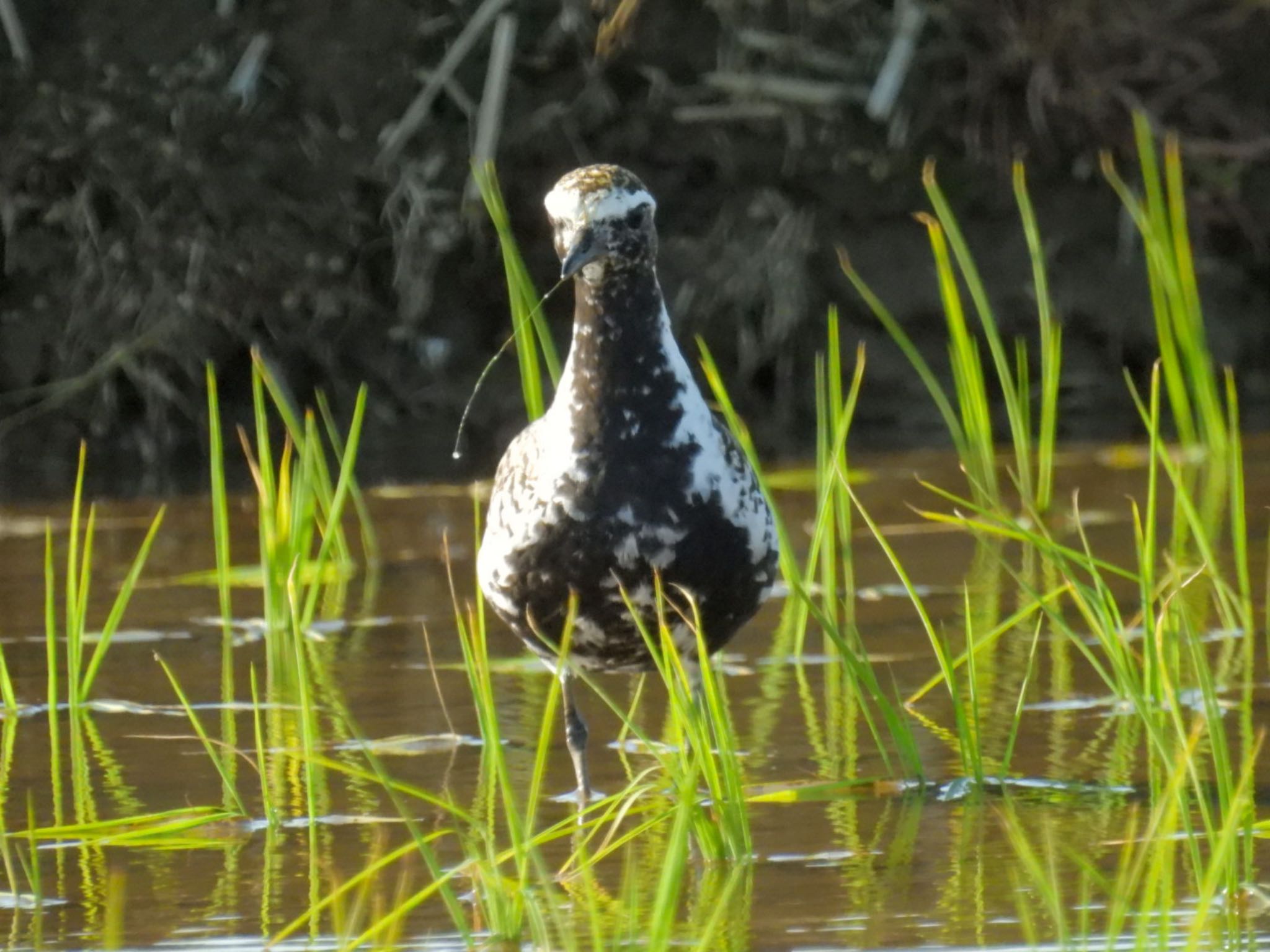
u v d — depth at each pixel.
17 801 8.71
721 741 7.76
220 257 18.17
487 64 19.02
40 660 11.13
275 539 11.59
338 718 9.95
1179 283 15.52
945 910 7.11
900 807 8.38
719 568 8.62
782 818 8.28
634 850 7.92
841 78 19.66
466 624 11.77
